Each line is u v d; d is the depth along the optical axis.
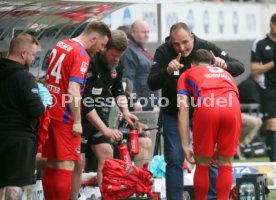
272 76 41.56
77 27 30.45
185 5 45.12
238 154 48.00
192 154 27.19
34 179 26.53
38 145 24.89
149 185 27.19
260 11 53.31
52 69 25.80
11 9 26.78
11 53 24.00
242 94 51.22
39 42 29.72
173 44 27.98
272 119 41.56
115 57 27.78
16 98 23.70
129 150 30.42
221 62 27.77
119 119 30.64
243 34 51.44
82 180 29.73
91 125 28.48
